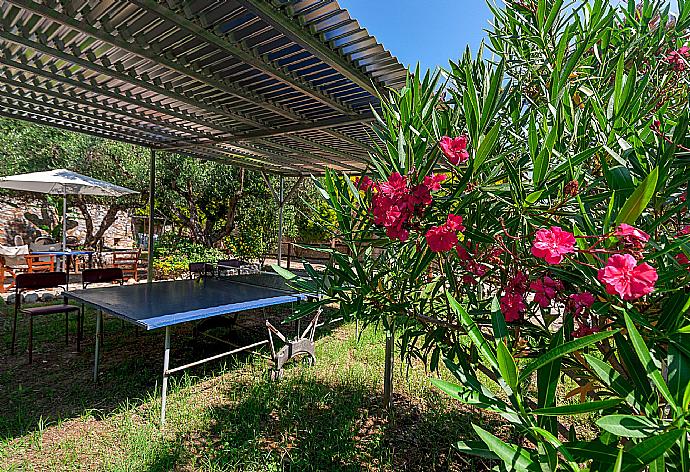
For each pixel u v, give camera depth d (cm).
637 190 98
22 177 710
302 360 425
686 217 138
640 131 142
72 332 503
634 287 91
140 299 371
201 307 338
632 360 107
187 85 361
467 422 307
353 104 386
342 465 249
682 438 82
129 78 330
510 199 139
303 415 308
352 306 180
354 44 268
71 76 343
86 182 733
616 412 130
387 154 181
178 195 1004
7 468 229
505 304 145
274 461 248
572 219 127
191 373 387
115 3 234
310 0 223
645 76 154
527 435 111
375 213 151
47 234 968
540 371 105
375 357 442
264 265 1020
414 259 181
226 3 229
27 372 371
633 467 80
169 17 232
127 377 367
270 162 725
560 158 134
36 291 694
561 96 157
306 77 328
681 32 195
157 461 239
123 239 1099
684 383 90
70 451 249
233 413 304
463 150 138
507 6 209
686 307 96
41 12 226
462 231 142
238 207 1041
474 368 175
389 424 302
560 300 146
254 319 603
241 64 311
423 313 195
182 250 957
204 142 571
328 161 692
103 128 513
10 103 416
